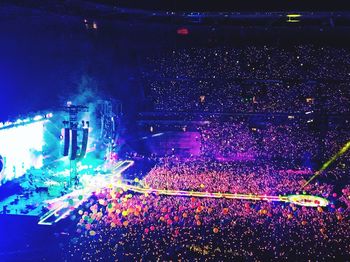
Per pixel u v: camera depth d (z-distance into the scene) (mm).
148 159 34156
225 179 27281
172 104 39125
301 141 35906
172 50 40250
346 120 36500
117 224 18125
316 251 15727
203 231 17469
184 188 24828
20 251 15875
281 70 40312
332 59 39688
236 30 37531
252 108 38875
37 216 19422
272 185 26125
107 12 30938
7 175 24578
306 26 35000
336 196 23922
